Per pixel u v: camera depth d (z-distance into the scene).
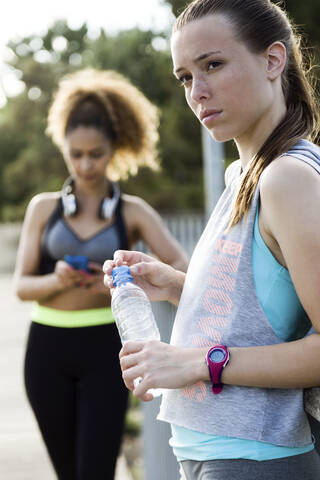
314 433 1.27
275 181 1.07
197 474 1.21
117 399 2.47
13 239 28.41
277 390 1.17
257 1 1.17
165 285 1.45
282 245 1.07
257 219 1.14
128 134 2.73
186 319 1.23
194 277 1.25
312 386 1.12
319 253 1.04
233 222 1.18
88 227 2.54
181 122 22.69
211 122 1.17
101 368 2.47
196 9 1.17
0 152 28.86
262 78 1.16
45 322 2.51
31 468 4.06
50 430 2.51
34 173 23.58
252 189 1.15
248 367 1.11
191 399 1.20
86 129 2.50
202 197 22.67
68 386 2.50
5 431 4.83
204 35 1.14
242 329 1.16
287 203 1.06
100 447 2.42
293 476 1.16
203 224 8.05
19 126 24.70
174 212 22.47
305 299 1.07
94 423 2.43
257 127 1.21
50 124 2.70
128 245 2.58
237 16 1.14
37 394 2.50
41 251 2.60
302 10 17.89
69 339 2.48
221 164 3.63
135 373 1.17
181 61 1.18
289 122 1.18
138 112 2.73
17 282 2.53
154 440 2.88
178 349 1.17
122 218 2.56
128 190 22.02
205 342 1.18
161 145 21.88
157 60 22.06
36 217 2.60
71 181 2.62
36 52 27.45
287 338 1.16
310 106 1.24
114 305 1.34
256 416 1.15
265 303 1.15
